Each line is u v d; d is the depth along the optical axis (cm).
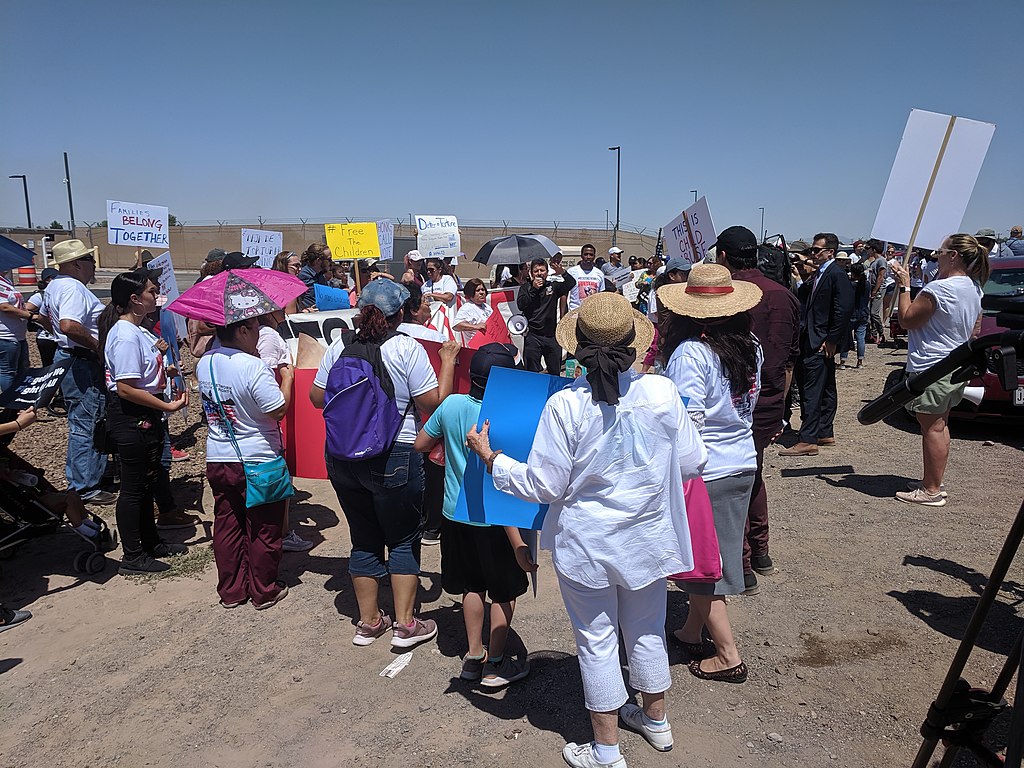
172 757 301
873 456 685
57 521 469
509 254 1298
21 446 780
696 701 322
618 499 250
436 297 895
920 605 398
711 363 307
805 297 825
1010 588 412
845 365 1195
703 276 308
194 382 1077
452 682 349
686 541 267
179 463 723
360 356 368
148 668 369
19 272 2025
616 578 255
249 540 428
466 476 307
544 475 248
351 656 376
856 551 470
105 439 482
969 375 204
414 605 402
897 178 548
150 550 494
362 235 1035
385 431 361
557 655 368
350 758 296
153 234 811
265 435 412
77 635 404
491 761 290
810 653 357
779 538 497
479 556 331
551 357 943
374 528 385
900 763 278
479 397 330
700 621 355
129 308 459
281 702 337
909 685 327
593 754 274
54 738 316
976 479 603
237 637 397
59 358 579
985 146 516
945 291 501
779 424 416
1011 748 162
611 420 247
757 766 280
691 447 263
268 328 513
